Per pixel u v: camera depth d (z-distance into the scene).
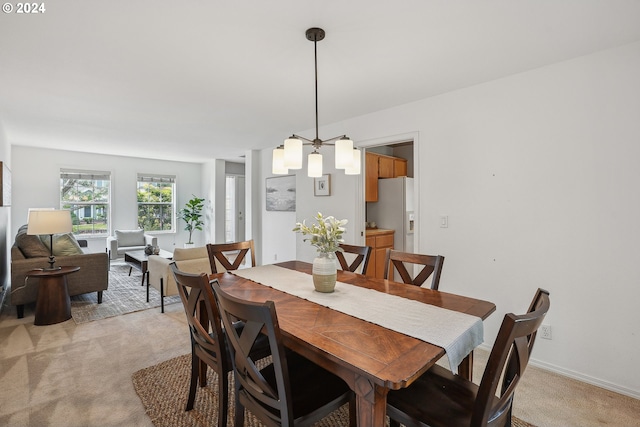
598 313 2.18
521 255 2.51
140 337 2.90
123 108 3.38
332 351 1.14
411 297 1.78
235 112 3.52
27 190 5.71
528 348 1.16
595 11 1.70
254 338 1.20
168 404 1.95
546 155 2.38
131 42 2.02
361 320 1.43
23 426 1.74
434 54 2.19
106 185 6.58
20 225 5.64
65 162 6.07
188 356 2.55
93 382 2.17
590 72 2.19
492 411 1.08
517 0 1.61
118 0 1.60
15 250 3.39
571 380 2.24
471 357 1.72
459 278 2.84
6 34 1.92
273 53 2.18
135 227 6.92
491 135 2.65
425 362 1.07
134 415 1.84
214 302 1.57
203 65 2.36
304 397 1.34
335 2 1.63
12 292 3.30
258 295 1.81
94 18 1.76
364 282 2.12
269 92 2.92
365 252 2.50
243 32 1.91
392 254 2.29
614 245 2.12
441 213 2.95
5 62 2.30
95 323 3.22
